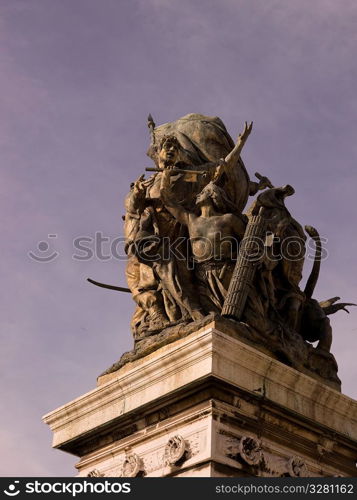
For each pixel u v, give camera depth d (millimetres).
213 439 33719
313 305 42656
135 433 37281
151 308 41219
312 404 37438
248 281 38875
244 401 35438
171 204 41719
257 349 37562
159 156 44031
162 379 36438
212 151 45688
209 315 37500
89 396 39281
